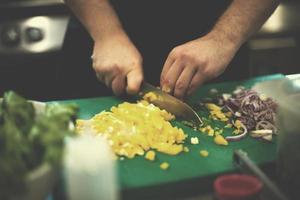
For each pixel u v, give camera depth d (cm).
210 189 60
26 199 46
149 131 69
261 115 74
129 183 59
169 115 76
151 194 59
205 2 98
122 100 85
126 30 101
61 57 107
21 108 54
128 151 65
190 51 81
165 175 61
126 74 83
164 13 99
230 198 48
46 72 136
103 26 88
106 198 47
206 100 84
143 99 81
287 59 142
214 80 100
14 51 133
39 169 46
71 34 105
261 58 140
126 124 70
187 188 60
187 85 81
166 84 82
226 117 77
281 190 54
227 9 87
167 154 66
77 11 92
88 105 83
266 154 66
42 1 141
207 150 68
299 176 53
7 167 44
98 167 46
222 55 82
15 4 140
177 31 100
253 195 48
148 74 103
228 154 66
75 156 46
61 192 54
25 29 137
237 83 90
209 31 93
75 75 107
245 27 83
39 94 136
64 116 53
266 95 80
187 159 65
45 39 135
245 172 57
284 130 54
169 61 82
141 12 99
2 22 138
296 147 53
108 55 84
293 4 147
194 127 75
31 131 49
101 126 69
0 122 56
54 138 47
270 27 138
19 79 136
